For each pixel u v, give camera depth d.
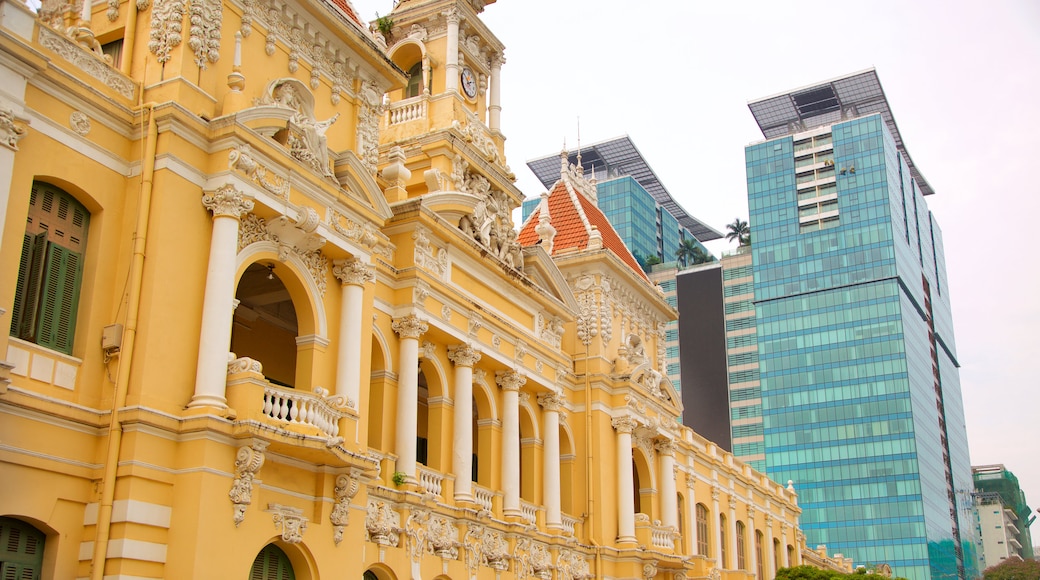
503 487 36.62
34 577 21.11
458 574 33.19
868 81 144.50
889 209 136.00
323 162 27.31
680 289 151.25
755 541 61.88
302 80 28.48
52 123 22.47
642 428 45.19
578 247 45.91
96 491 21.89
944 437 143.12
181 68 24.83
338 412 25.91
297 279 26.84
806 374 133.50
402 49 42.44
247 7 26.97
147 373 22.45
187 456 22.58
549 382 40.31
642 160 168.75
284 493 24.62
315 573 25.03
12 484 20.62
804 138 144.50
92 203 23.17
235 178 24.61
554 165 169.88
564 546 39.09
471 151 39.38
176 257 23.59
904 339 129.88
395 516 30.95
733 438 140.25
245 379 23.73
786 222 141.50
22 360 21.31
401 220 33.81
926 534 121.62
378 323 32.34
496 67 43.81
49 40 22.83
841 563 85.19
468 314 35.66
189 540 21.97
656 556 42.28
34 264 22.09
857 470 126.81
